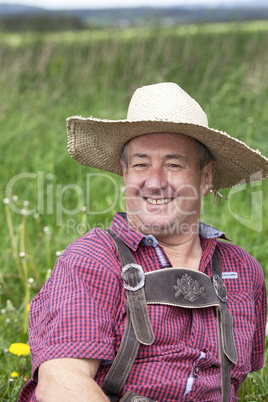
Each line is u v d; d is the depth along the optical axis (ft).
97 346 7.04
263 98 29.22
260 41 37.86
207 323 8.04
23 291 15.03
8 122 28.66
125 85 33.81
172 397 7.42
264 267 16.15
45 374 6.92
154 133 8.20
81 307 7.23
